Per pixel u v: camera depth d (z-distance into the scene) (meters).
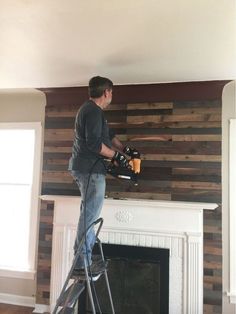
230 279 2.84
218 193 2.82
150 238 2.86
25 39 1.97
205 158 2.88
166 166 2.95
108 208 2.95
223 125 2.97
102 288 2.92
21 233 3.47
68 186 3.20
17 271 3.35
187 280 2.73
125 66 2.45
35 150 3.44
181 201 2.88
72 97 3.24
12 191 3.53
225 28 1.77
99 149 1.87
